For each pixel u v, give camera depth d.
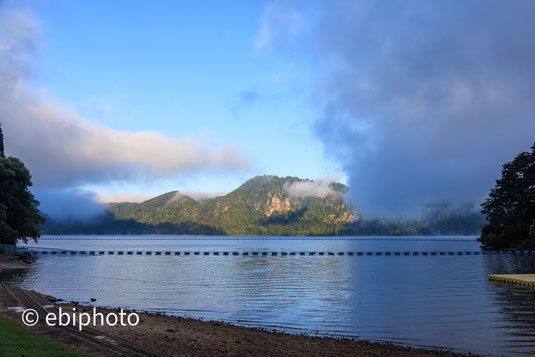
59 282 45.94
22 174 85.62
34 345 14.02
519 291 37.12
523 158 126.00
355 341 20.14
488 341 20.14
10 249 84.25
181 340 18.50
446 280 47.44
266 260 91.94
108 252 117.31
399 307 29.50
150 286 42.53
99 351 14.26
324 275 55.22
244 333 21.12
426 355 17.75
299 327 23.42
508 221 131.00
